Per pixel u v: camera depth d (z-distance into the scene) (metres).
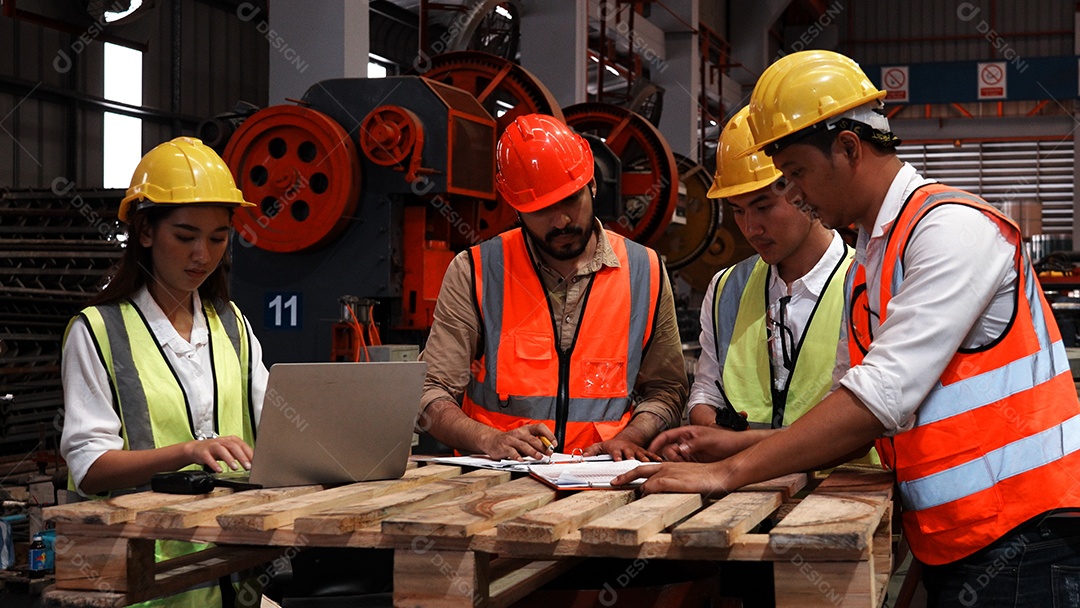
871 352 1.62
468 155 4.32
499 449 2.15
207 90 11.41
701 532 1.32
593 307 2.49
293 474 1.76
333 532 1.43
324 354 4.29
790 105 1.70
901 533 2.09
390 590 1.77
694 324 6.73
